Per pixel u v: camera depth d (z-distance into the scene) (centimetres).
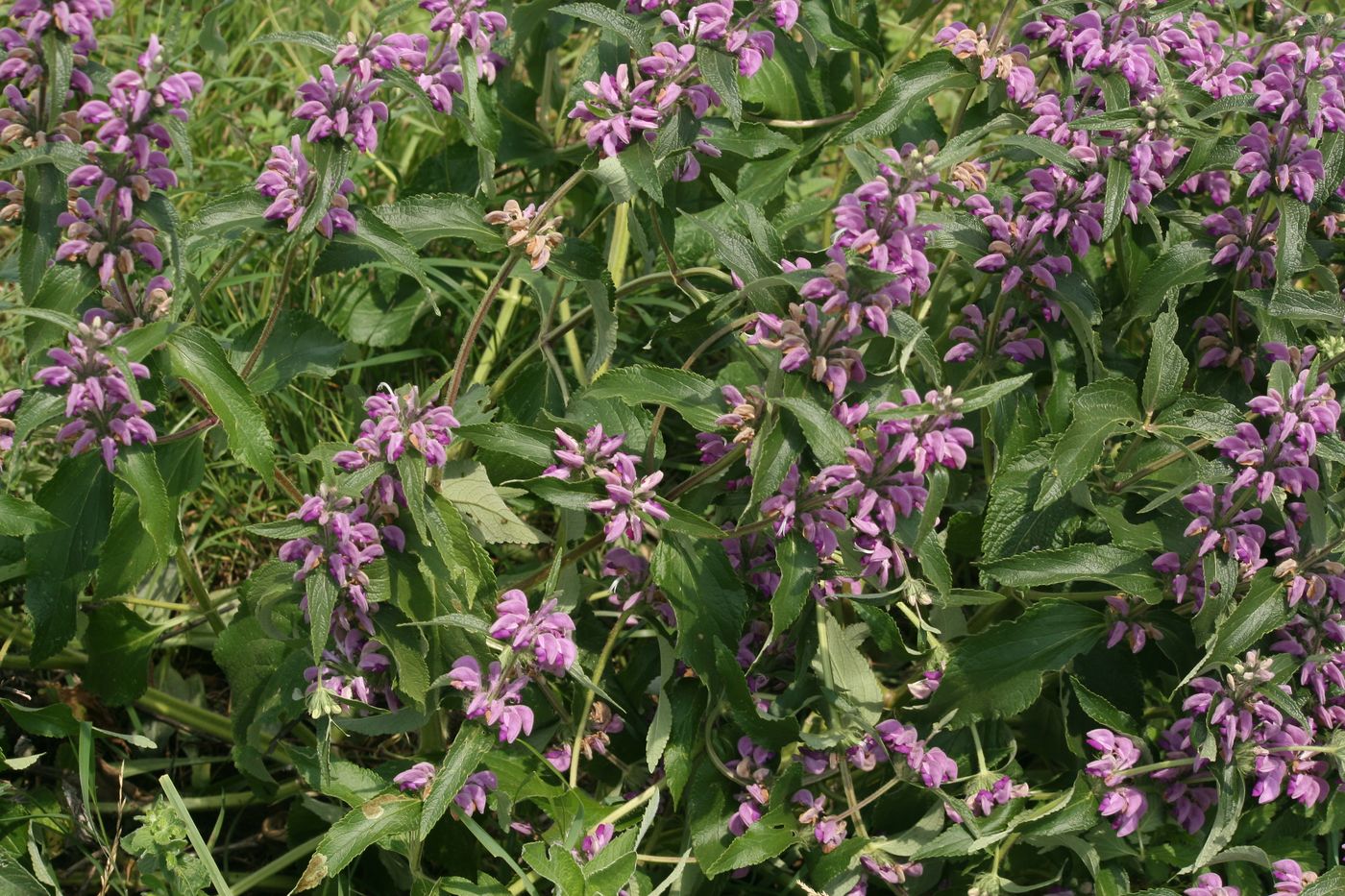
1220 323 168
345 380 191
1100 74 162
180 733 177
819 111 184
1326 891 157
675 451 187
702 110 157
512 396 172
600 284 164
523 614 153
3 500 151
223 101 205
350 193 158
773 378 153
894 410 150
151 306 153
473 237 162
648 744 163
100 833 168
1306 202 161
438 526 153
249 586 158
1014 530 165
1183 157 169
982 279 168
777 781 162
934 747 167
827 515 155
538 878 166
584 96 172
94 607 167
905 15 187
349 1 213
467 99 160
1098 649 167
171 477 159
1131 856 164
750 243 155
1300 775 159
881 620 165
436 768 156
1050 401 167
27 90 151
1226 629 156
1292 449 155
